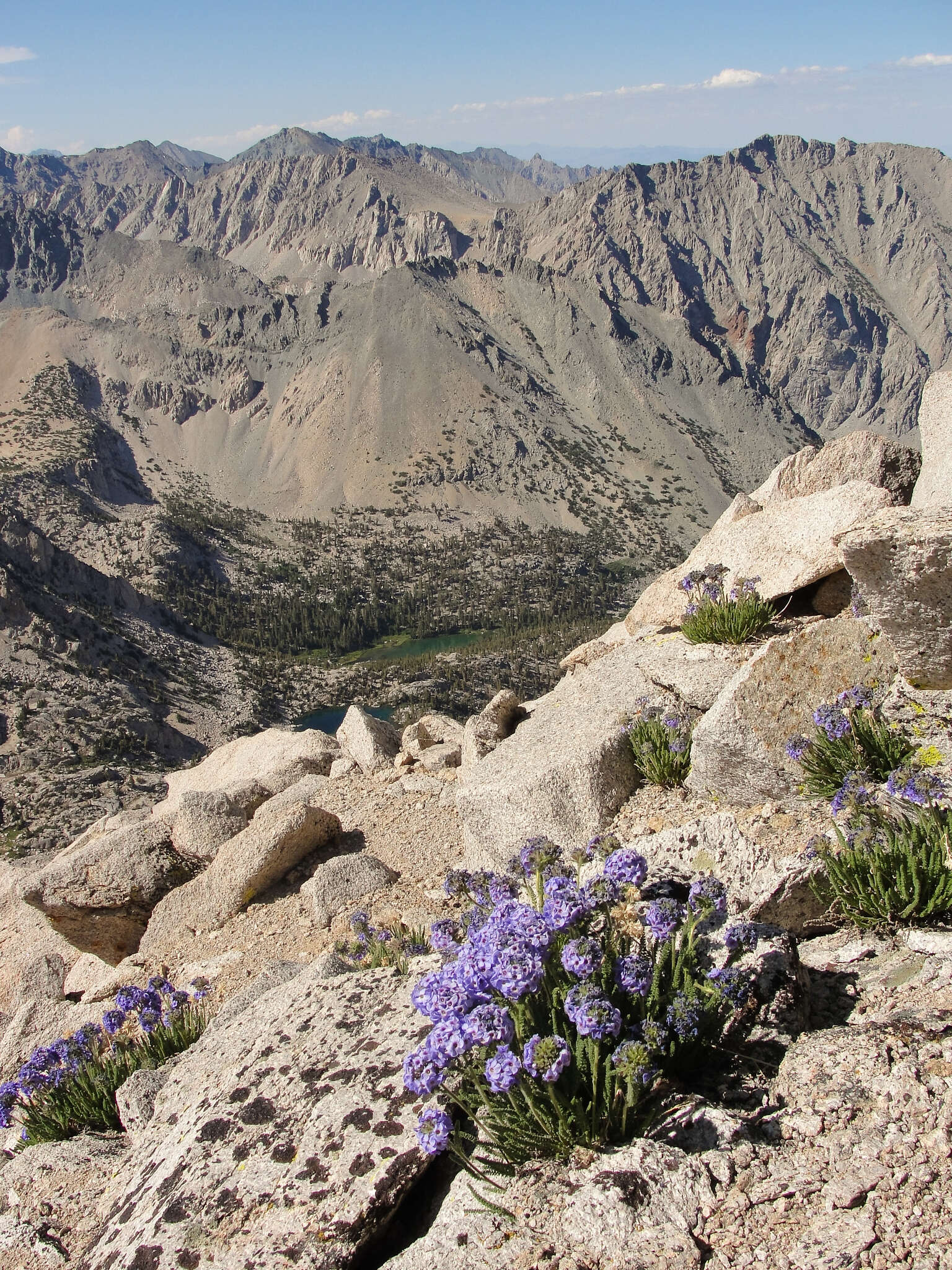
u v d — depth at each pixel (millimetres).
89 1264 4535
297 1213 4207
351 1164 4359
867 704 7656
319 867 11445
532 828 9273
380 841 12594
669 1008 4352
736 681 8367
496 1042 3902
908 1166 3658
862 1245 3404
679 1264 3504
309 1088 4988
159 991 8516
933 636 7367
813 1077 4234
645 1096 4324
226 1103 5102
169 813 13594
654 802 8961
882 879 5719
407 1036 5191
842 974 5402
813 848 6277
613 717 9930
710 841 6520
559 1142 3994
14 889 16719
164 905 12211
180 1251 4227
